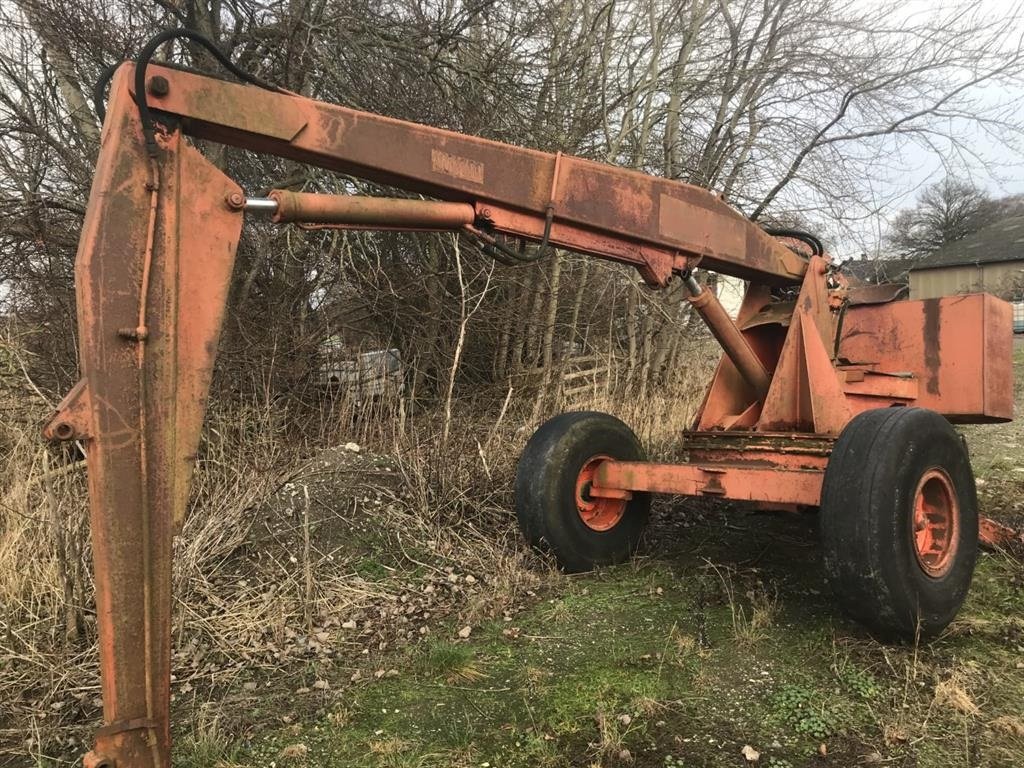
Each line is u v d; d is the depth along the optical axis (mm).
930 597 3473
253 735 2963
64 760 2869
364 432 7090
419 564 4840
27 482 4430
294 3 7547
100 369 2117
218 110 2465
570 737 2902
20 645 3609
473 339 9953
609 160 9977
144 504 2168
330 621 4055
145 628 2145
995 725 2900
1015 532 4664
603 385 9234
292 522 5172
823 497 3521
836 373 4551
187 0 7148
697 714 3043
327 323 8438
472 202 3398
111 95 2307
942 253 36906
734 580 4551
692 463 4625
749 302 5047
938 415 3738
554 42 9156
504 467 6078
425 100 7676
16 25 6727
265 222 7992
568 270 10391
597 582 4594
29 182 7086
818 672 3371
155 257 2238
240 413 6203
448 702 3189
